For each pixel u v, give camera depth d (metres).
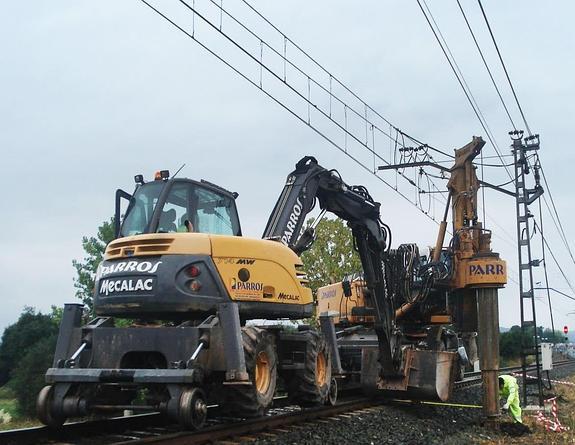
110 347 9.06
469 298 17.16
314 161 13.27
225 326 8.79
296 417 11.41
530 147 18.77
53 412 8.85
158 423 10.66
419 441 11.23
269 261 10.24
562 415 16.27
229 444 8.91
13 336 31.25
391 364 15.21
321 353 11.66
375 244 14.86
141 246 9.37
